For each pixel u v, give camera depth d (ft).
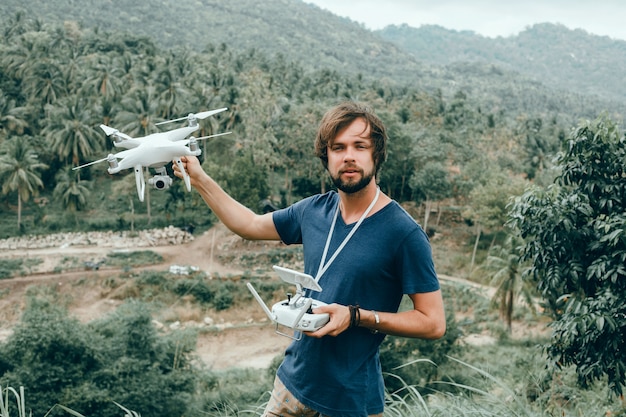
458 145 181.47
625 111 613.93
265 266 142.10
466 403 9.21
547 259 24.43
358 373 6.31
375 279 6.19
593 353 23.24
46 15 486.38
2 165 152.46
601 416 15.90
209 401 61.98
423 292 6.12
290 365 6.64
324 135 6.21
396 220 6.25
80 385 55.16
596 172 23.77
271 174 194.18
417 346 61.21
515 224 25.36
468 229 169.48
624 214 23.03
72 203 163.02
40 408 51.70
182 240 154.92
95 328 73.87
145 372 60.13
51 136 176.24
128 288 127.13
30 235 153.48
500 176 148.46
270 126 174.60
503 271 99.50
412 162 167.84
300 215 7.06
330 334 5.67
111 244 149.79
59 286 128.16
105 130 6.22
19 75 223.92
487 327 110.32
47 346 55.67
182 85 206.59
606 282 23.29
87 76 215.51
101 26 542.16
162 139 6.27
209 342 109.60
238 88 199.00
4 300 123.03
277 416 6.62
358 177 6.10
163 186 6.35
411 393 9.12
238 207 7.30
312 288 5.63
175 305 123.34
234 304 124.36
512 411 8.94
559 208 23.82
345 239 6.33
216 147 177.27
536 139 201.98
